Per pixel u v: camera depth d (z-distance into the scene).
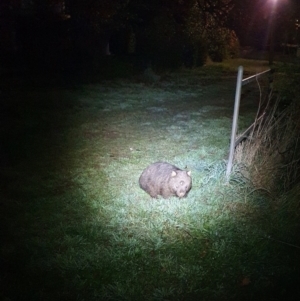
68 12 21.62
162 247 5.20
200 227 5.66
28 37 20.08
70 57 19.19
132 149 9.23
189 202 6.29
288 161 7.43
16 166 8.01
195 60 24.34
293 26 25.77
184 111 13.44
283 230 5.69
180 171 6.32
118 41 22.81
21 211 6.12
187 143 9.77
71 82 17.36
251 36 35.91
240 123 11.83
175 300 4.33
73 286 4.46
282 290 4.47
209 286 4.55
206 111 13.54
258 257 5.05
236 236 5.50
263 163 7.24
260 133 7.62
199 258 5.02
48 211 6.12
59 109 12.96
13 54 20.09
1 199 6.46
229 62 28.38
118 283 4.49
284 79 9.39
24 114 12.06
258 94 16.69
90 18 18.77
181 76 20.81
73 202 6.39
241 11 24.52
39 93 15.09
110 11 18.36
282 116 7.88
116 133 10.59
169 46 22.53
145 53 21.94
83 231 5.53
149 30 22.08
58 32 19.80
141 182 6.80
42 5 20.92
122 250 5.09
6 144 9.30
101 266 4.79
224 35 28.33
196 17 24.30
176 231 5.57
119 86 17.19
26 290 4.40
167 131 10.90
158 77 19.11
